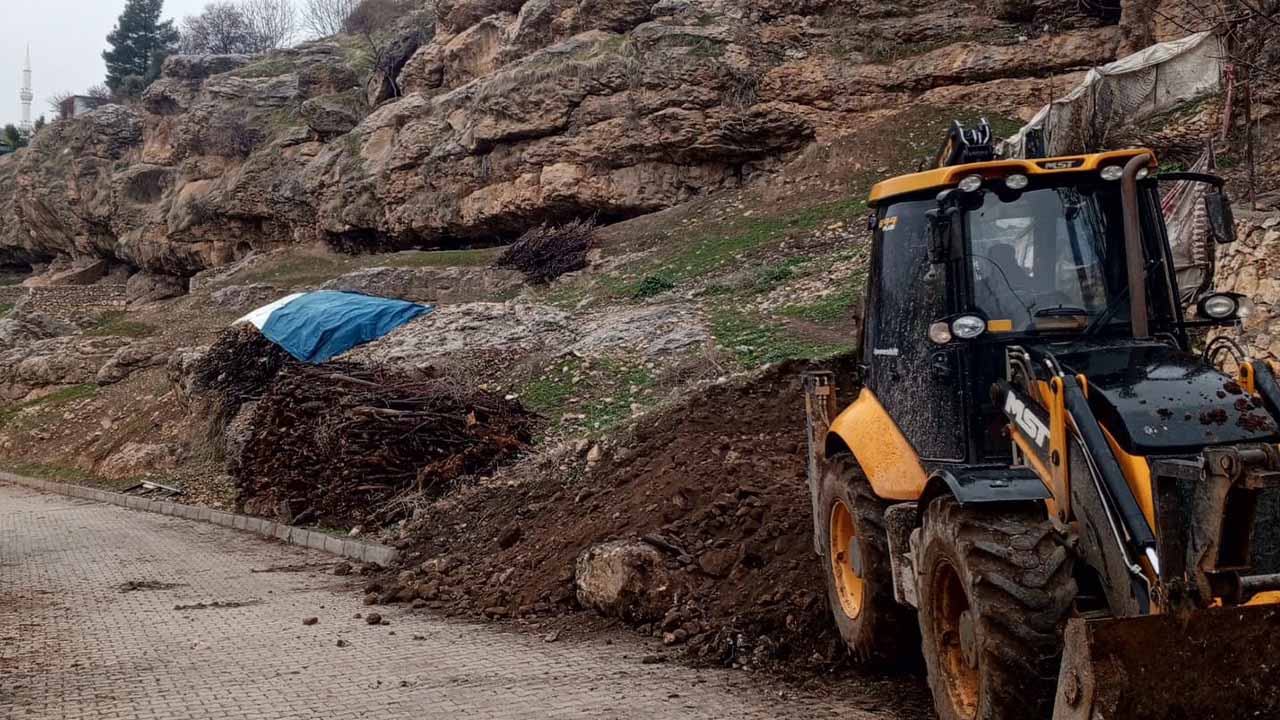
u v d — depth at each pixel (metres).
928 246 6.05
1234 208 11.59
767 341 16.50
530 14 37.75
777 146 30.47
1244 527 3.82
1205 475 3.88
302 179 47.22
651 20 34.88
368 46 60.00
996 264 5.68
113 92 100.19
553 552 9.95
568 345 19.20
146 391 30.17
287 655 8.09
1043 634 4.42
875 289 6.46
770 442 10.70
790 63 30.31
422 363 19.50
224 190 51.41
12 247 74.50
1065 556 4.56
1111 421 4.48
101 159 67.44
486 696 6.65
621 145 32.06
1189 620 3.85
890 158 27.48
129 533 16.97
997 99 28.12
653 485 10.15
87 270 66.12
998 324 5.58
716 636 7.46
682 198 31.73
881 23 30.14
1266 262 10.20
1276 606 3.85
